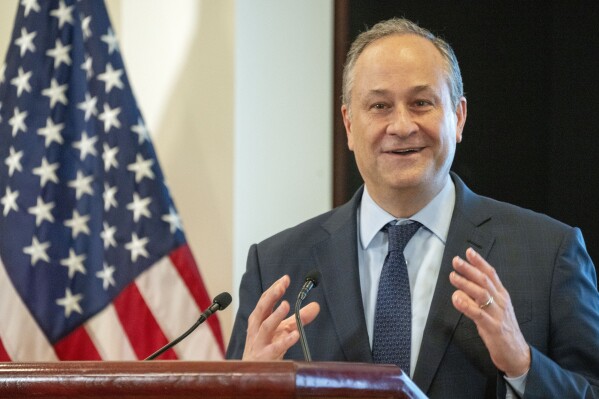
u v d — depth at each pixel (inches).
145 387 110.2
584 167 340.5
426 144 202.2
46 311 300.8
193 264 308.5
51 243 305.0
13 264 302.2
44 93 314.2
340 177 350.0
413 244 209.2
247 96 347.9
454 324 195.5
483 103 348.2
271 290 179.6
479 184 346.6
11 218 305.3
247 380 107.0
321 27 356.8
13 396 114.3
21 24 319.9
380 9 352.8
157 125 349.4
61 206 308.2
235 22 346.0
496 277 173.9
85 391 112.1
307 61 354.9
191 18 351.3
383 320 202.5
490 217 211.6
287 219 348.5
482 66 349.1
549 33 347.3
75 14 320.2
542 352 193.8
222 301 182.2
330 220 223.3
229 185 343.3
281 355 177.0
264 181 347.6
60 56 316.5
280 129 350.9
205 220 344.5
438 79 204.8
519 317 195.6
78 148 312.5
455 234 206.7
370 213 215.0
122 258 306.5
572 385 181.8
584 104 341.7
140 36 353.4
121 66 317.4
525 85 346.9
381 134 202.5
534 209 344.2
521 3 349.1
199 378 108.5
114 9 354.3
